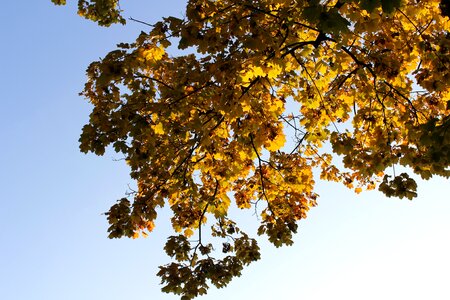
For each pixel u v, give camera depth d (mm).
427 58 6152
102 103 6730
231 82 6406
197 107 7168
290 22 5570
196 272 7168
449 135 5027
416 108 7145
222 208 8500
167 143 7805
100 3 7871
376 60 6457
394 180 6426
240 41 6219
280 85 8172
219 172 8398
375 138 7184
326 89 8195
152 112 6516
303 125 8352
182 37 5984
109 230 7266
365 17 5883
